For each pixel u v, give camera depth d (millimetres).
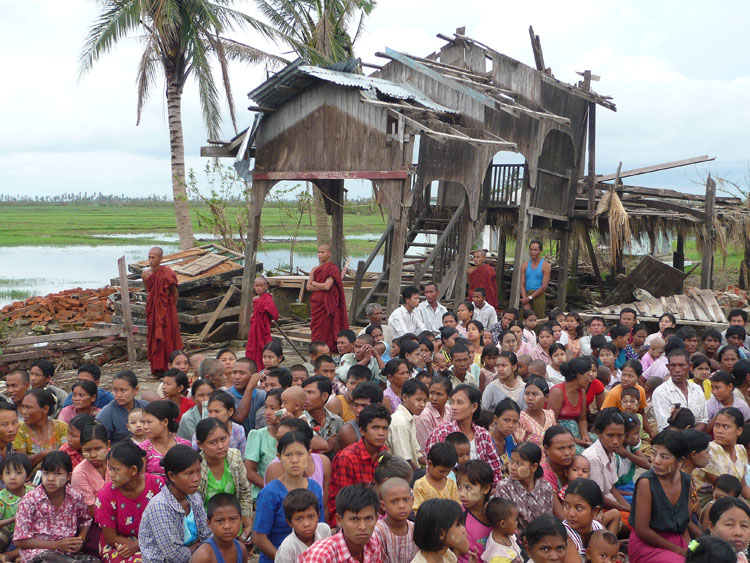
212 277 15578
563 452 6168
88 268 40625
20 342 13359
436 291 12039
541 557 4781
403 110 13391
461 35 16594
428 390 7277
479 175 14469
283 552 4758
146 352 14875
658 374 9484
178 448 5148
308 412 6820
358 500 4344
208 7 19516
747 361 8602
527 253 20344
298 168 14289
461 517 4469
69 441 6551
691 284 23141
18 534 5617
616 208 17203
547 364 9742
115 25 19016
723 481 6152
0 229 83125
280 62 21719
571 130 17797
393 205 13016
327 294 13008
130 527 5441
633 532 6000
